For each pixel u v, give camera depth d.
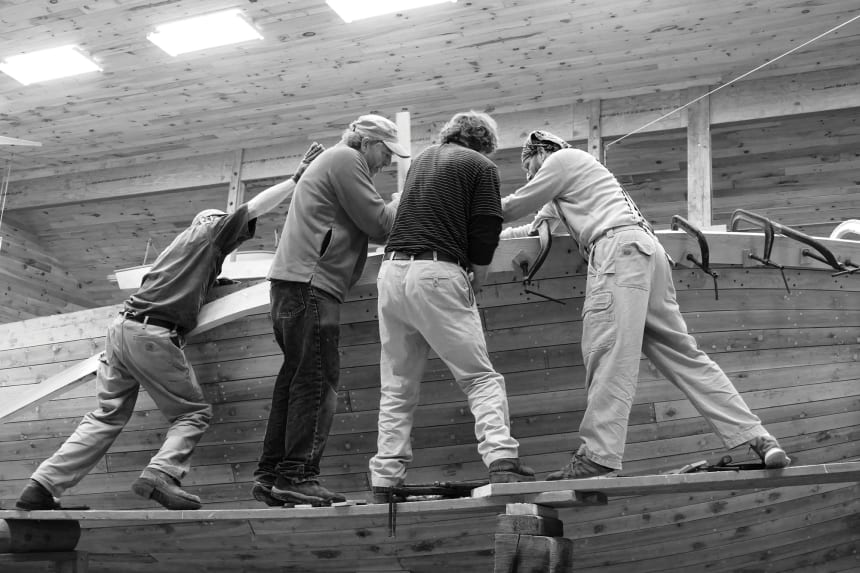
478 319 2.82
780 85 6.73
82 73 7.05
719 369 2.74
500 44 6.50
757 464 2.62
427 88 7.15
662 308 2.79
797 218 7.63
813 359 3.21
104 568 4.17
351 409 3.36
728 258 3.10
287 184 3.35
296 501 2.92
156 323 3.28
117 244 9.69
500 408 2.73
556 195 2.94
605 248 2.77
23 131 8.16
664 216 7.95
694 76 6.89
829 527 3.48
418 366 2.89
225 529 3.72
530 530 2.60
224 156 8.44
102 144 8.46
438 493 2.90
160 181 8.61
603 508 3.32
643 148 7.38
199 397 3.36
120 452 3.72
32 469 4.01
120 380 3.36
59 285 10.07
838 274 3.17
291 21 6.26
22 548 3.37
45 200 9.06
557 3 5.98
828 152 7.06
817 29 6.20
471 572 3.59
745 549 3.50
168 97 7.45
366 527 3.50
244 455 3.54
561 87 7.11
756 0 5.91
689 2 5.95
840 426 3.27
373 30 6.34
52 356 3.85
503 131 7.40
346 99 7.38
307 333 2.95
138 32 6.46
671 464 3.22
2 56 6.83
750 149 7.19
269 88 7.23
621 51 6.55
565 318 3.13
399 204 2.93
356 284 3.23
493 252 2.83
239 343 3.46
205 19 6.27
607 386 2.69
